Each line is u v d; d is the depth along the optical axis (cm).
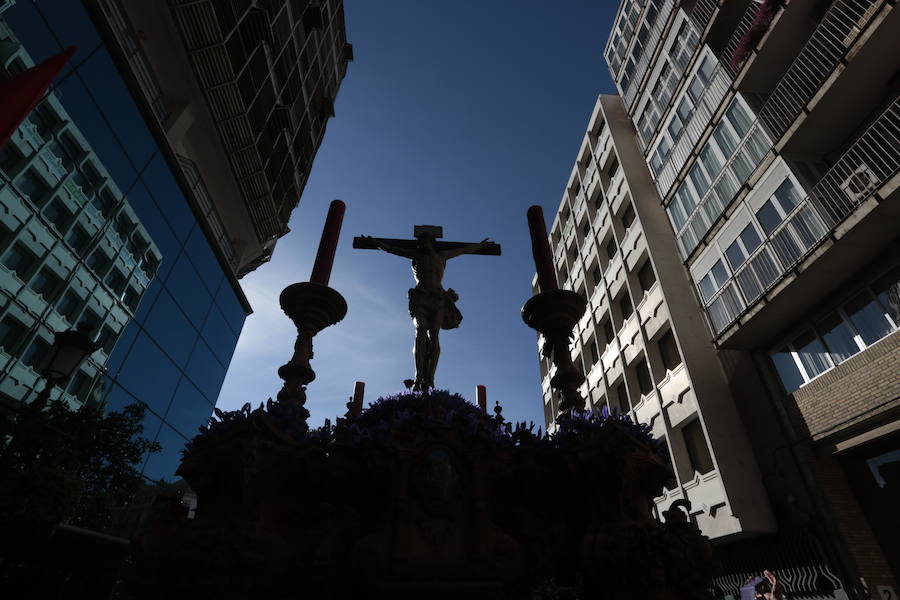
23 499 282
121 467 1042
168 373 1298
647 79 1844
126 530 1016
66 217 930
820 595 948
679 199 1504
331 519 234
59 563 297
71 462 320
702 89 1450
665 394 1447
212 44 1195
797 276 967
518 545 222
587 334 2239
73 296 952
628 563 216
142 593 197
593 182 2339
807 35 1130
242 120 1405
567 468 253
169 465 1261
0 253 799
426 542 216
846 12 1021
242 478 222
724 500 1115
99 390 1023
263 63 1483
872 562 894
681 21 1630
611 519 239
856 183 911
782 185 1058
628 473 243
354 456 243
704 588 221
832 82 942
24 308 840
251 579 204
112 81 1004
